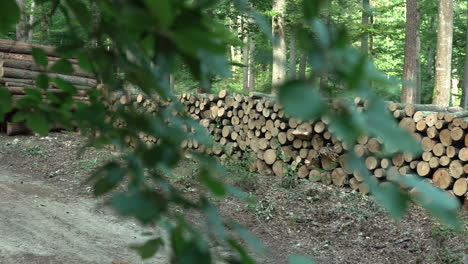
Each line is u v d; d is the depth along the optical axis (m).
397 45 22.91
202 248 0.45
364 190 6.64
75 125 0.64
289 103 0.31
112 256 4.74
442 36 12.97
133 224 5.69
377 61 19.11
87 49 0.55
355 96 0.35
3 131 10.50
